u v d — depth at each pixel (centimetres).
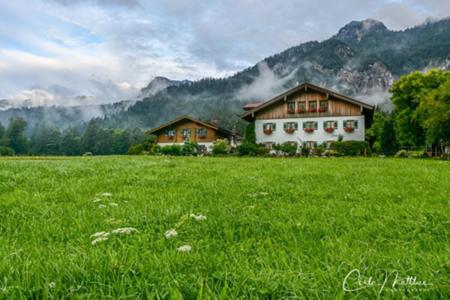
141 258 254
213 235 343
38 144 14025
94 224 392
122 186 725
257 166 1326
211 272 219
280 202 530
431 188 655
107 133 13725
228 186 714
